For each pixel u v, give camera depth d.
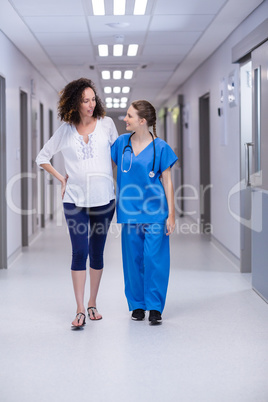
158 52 7.81
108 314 4.20
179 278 5.59
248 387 2.82
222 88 7.03
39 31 6.34
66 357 3.28
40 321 4.04
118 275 5.67
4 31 6.25
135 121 3.85
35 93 8.89
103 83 11.27
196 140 9.66
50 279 5.52
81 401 2.66
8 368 3.11
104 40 6.95
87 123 3.81
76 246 3.83
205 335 3.70
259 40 4.94
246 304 4.54
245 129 5.96
